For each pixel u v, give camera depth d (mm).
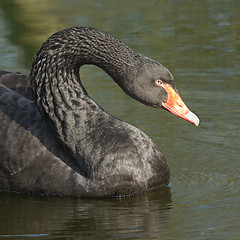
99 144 10281
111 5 23531
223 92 15352
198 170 11344
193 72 16703
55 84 10516
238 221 9039
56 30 20219
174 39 19375
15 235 8875
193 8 23031
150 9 23031
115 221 9297
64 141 10492
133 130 10523
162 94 10422
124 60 10398
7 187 10680
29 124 10922
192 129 13516
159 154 10578
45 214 9672
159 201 10055
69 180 10391
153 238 8562
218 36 19609
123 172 10141
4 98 11406
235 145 12461
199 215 9352
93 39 10516
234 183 10688
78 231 8977
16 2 23906
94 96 15523
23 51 18328
